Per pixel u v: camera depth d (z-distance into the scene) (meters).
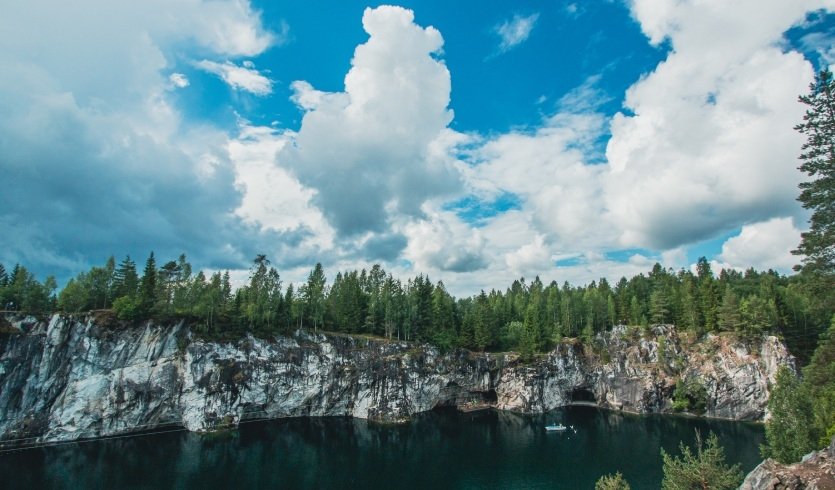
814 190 35.78
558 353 139.62
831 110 35.03
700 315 132.88
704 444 88.62
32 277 108.31
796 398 43.09
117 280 114.31
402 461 81.25
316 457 83.38
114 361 100.31
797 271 37.69
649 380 127.31
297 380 118.62
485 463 79.81
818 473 26.73
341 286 146.75
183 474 72.31
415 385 125.12
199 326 110.19
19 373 92.44
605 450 86.94
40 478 69.81
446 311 145.38
